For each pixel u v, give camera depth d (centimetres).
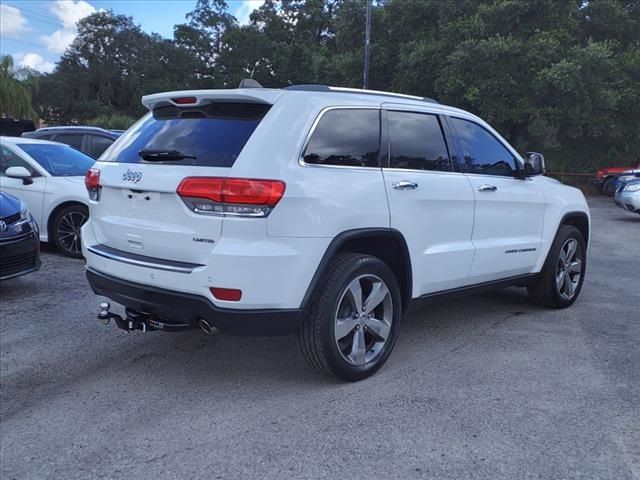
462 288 470
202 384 385
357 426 328
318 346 363
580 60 2122
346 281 365
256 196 323
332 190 356
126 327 390
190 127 370
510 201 497
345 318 375
